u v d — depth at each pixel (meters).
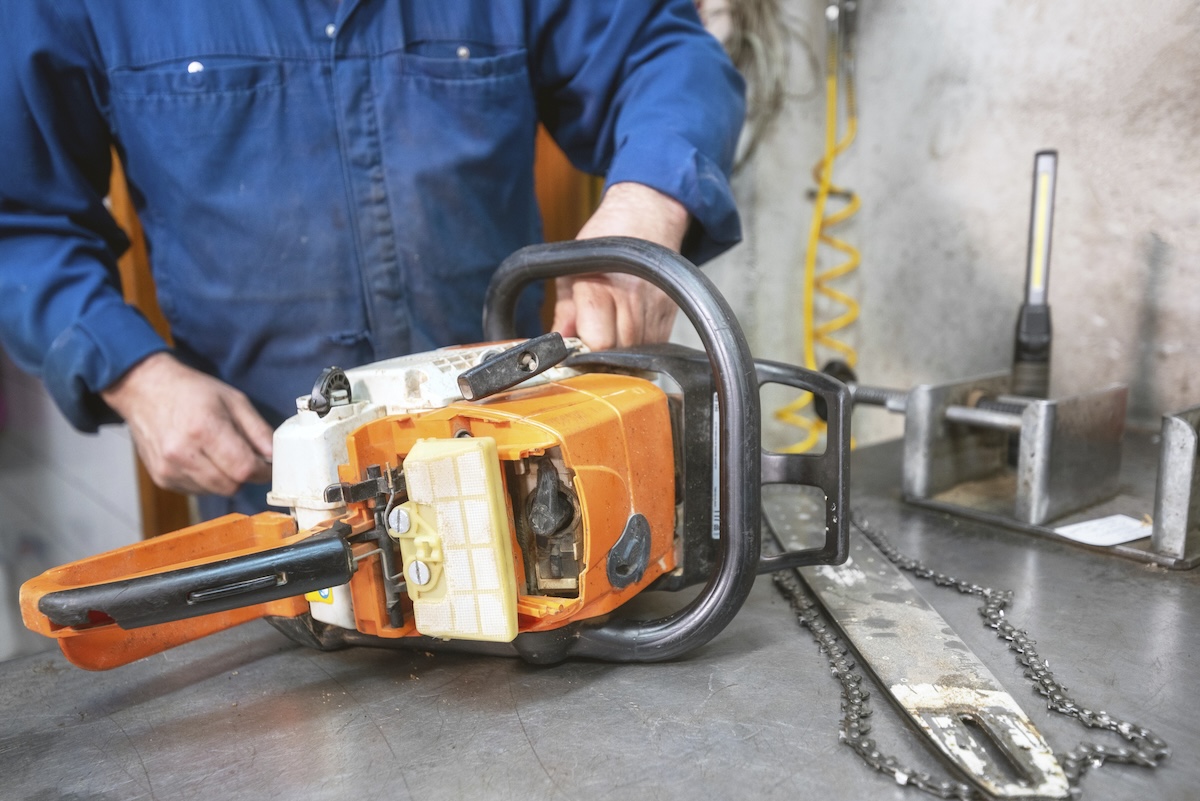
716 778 0.46
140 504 1.67
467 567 0.51
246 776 0.48
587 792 0.45
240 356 1.01
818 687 0.56
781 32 1.64
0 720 0.57
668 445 0.61
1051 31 1.23
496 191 1.03
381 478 0.55
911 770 0.45
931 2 1.41
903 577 0.72
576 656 0.61
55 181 0.94
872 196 1.59
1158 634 0.63
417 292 1.00
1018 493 0.86
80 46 0.90
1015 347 1.05
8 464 2.77
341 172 0.93
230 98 0.89
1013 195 1.33
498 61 0.97
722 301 0.57
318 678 0.61
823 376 0.62
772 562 0.61
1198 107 1.08
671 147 0.85
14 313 0.90
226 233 0.94
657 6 1.00
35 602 0.49
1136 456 1.08
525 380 0.58
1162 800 0.43
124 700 0.59
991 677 0.54
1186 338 1.14
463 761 0.49
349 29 0.90
